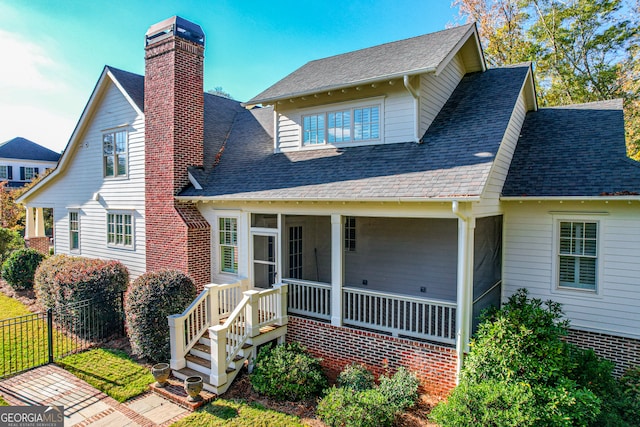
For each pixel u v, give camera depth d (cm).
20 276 1494
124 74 1377
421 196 687
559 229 874
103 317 1033
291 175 997
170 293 873
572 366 619
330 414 629
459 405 555
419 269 1117
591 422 564
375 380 804
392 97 958
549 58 2323
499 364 603
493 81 1086
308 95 1051
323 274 1281
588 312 838
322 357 887
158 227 1185
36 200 1823
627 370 741
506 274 938
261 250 1100
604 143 931
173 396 724
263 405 713
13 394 737
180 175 1153
